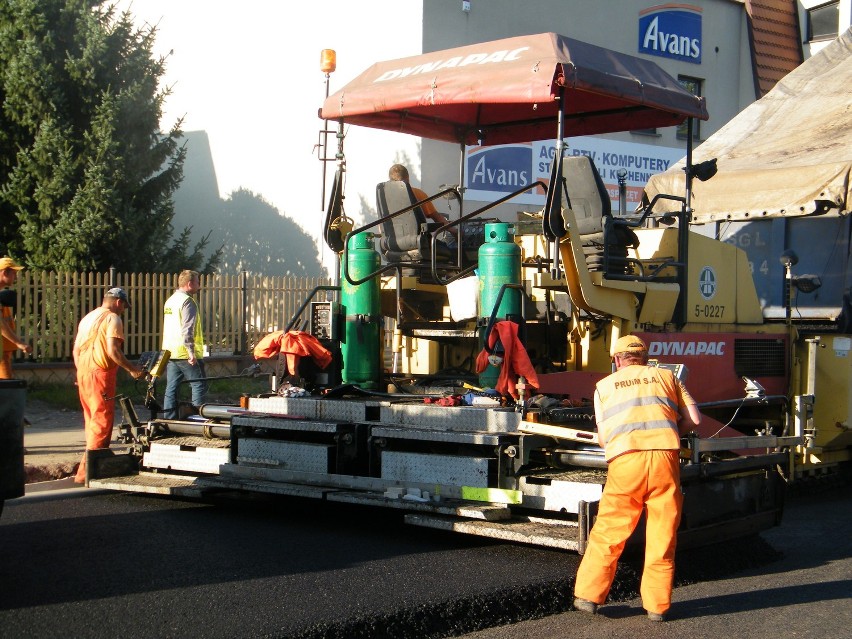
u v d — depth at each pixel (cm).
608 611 579
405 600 550
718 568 675
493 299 772
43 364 1489
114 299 916
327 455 759
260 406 829
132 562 636
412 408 739
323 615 522
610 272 783
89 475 882
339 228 898
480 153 1828
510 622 556
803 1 2370
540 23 1930
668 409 569
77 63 1736
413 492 713
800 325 1036
